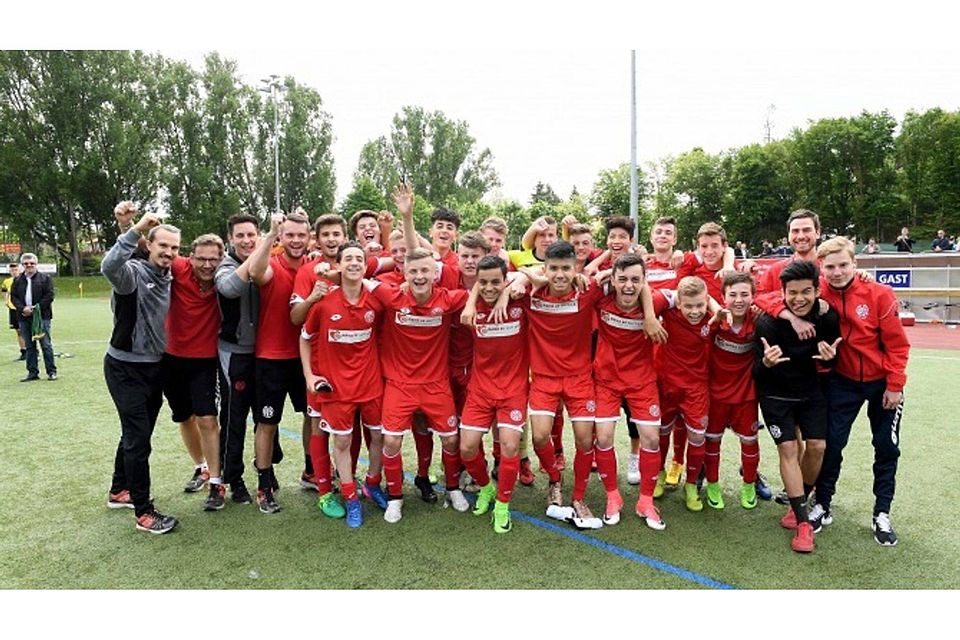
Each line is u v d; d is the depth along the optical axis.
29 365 8.59
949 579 3.13
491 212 48.97
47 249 50.00
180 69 38.12
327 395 3.84
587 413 3.85
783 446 3.58
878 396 3.64
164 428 6.09
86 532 3.73
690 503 4.09
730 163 41.16
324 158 43.88
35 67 32.75
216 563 3.34
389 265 4.55
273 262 4.12
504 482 3.72
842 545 3.52
